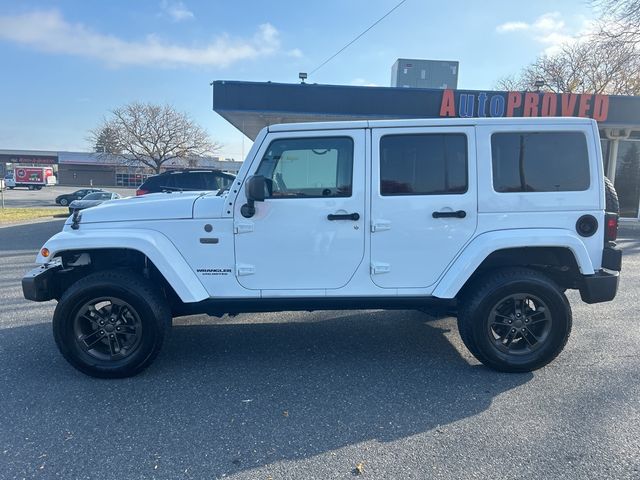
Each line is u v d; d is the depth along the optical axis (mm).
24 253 10883
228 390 3707
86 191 36375
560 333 3900
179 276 3854
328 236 3916
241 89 13844
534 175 3934
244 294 3977
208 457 2816
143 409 3402
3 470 2684
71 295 3787
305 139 3891
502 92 14016
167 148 41969
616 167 16969
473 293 3934
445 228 3920
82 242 3814
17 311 5902
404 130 3877
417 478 2607
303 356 4406
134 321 3887
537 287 3846
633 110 14242
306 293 3980
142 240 3816
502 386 3752
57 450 2885
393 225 3908
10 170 68438
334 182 3910
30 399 3557
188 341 4820
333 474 2650
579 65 28594
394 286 3984
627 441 2941
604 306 5988
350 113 14055
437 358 4348
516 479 2588
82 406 3445
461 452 2850
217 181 11328
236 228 3893
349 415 3309
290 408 3414
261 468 2711
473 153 3893
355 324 5332
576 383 3783
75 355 3854
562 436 3012
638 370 4020
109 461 2775
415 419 3248
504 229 3926
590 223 3943
